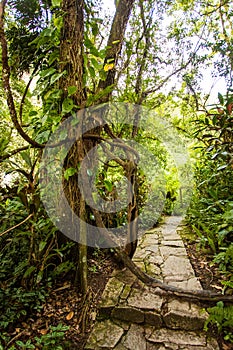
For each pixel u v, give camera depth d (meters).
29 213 1.67
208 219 2.65
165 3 2.73
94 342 1.45
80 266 1.77
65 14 1.54
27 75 2.34
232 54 2.98
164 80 3.01
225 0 2.90
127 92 2.58
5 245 1.85
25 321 1.58
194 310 1.62
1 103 2.38
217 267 2.17
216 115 2.46
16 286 1.73
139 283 1.98
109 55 1.98
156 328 1.56
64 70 1.61
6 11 1.94
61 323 1.59
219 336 1.46
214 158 2.38
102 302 1.75
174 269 2.20
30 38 1.92
